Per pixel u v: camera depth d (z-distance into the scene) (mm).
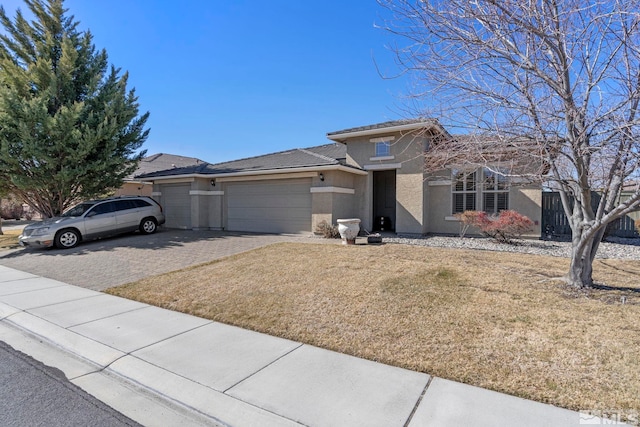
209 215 17734
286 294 6539
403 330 4770
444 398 3213
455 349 4160
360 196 15773
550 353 3953
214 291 6992
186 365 4039
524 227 11195
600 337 4293
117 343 4738
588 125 5176
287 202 15453
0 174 14891
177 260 10297
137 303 6598
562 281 6730
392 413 3008
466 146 6363
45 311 6207
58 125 13992
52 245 13258
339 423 2898
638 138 4633
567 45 5328
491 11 5125
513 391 3287
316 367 3902
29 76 14984
